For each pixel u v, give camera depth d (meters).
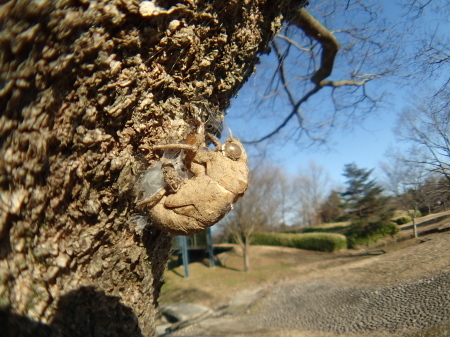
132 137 0.06
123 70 0.05
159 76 0.06
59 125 0.05
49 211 0.05
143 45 0.05
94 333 0.06
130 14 0.05
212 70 0.07
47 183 0.05
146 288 0.07
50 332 0.05
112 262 0.06
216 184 0.05
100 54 0.05
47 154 0.05
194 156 0.06
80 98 0.05
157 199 0.06
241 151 0.06
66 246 0.05
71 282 0.06
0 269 0.05
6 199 0.05
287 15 0.09
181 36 0.06
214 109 0.08
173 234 0.06
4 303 0.05
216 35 0.06
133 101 0.06
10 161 0.05
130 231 0.06
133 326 0.07
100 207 0.06
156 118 0.06
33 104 0.05
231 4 0.06
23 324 0.05
